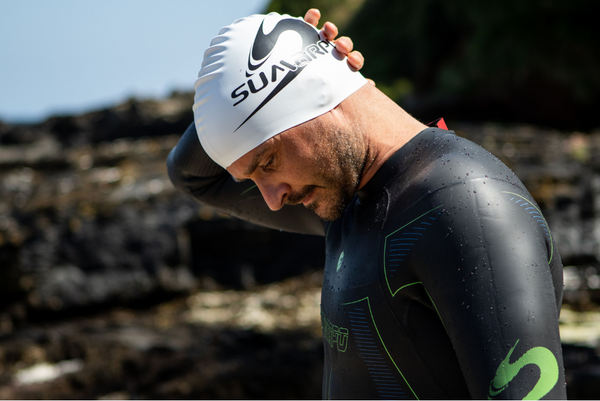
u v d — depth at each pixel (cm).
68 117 1230
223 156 117
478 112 1168
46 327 541
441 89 1213
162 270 589
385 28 1388
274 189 116
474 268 91
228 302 563
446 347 101
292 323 483
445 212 96
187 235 611
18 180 770
